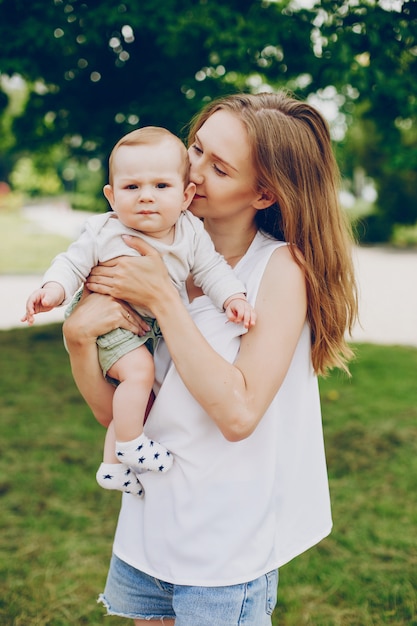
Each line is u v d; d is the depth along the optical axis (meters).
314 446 1.72
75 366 1.66
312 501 1.71
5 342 7.71
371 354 7.57
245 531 1.52
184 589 1.53
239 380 1.49
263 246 1.69
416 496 3.98
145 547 1.60
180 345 1.49
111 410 1.70
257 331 1.55
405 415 5.31
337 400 5.77
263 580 1.57
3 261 16.81
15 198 45.84
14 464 4.34
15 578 3.14
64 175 45.09
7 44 5.83
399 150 6.80
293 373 1.68
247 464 1.56
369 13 4.90
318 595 3.05
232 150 1.58
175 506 1.55
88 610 2.92
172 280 1.64
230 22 5.45
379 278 15.15
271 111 1.63
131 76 6.84
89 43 6.34
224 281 1.60
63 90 6.99
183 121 6.18
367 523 3.67
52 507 3.83
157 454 1.54
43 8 5.80
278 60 5.98
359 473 4.29
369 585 3.12
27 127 7.60
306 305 1.64
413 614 2.91
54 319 9.71
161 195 1.57
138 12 5.53
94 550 3.39
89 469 4.32
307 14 5.40
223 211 1.65
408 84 5.41
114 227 1.63
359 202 28.45
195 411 1.54
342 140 6.45
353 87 5.39
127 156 1.59
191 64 6.48
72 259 1.62
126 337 1.63
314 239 1.65
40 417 5.23
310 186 1.65
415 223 25.20
